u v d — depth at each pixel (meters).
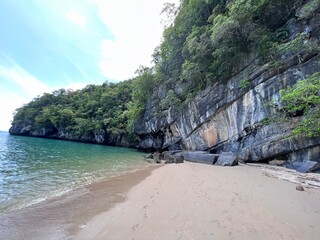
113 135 53.66
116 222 5.39
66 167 14.58
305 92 11.88
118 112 54.81
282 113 14.88
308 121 12.41
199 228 4.86
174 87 29.27
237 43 18.53
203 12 25.78
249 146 17.14
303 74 14.02
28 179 10.64
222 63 19.86
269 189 8.26
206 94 22.05
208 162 17.52
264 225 4.96
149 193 8.19
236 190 8.15
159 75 33.94
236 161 15.97
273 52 15.96
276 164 14.41
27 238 4.61
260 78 16.56
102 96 64.38
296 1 16.41
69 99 77.62
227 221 5.21
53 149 28.33
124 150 37.12
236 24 16.84
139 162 19.75
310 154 12.68
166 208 6.28
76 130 60.66
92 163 17.30
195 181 9.95
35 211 6.34
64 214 6.08
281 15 17.53
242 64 18.38
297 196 7.28
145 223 5.26
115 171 14.10
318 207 6.19
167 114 29.38
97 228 5.08
